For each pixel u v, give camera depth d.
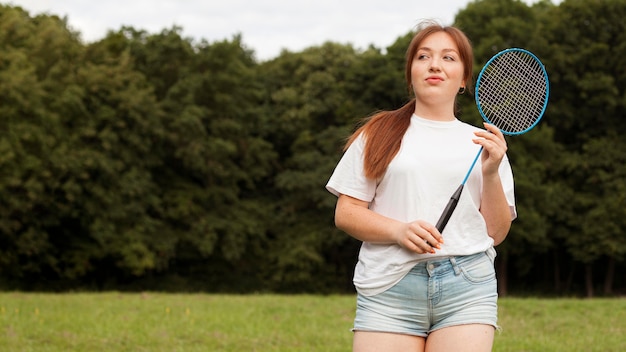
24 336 8.79
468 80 3.55
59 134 28.53
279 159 36.97
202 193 32.69
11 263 29.88
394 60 33.59
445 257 3.23
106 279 32.72
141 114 30.91
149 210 32.56
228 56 34.06
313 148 35.09
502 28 30.66
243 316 10.84
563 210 29.91
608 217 29.28
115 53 34.72
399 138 3.35
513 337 8.95
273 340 8.79
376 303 3.28
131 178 30.30
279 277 32.75
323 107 35.03
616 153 30.02
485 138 3.24
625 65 30.48
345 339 8.82
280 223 34.28
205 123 33.66
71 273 30.56
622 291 33.34
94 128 29.58
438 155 3.31
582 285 33.62
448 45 3.39
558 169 30.25
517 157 29.62
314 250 32.44
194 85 32.72
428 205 3.28
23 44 31.61
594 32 30.75
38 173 27.81
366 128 3.45
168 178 33.44
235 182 34.00
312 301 13.29
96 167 28.97
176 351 7.95
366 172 3.35
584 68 31.03
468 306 3.21
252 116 34.75
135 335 8.94
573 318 10.53
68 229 30.89
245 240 32.91
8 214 27.88
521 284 34.00
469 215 3.27
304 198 33.78
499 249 29.78
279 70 38.47
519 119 3.73
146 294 15.03
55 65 30.09
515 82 3.73
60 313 10.94
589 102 30.61
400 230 3.17
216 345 8.48
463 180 3.29
